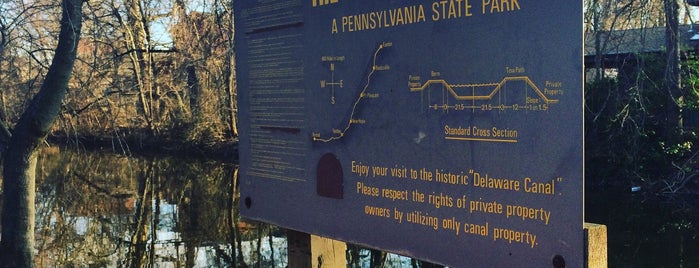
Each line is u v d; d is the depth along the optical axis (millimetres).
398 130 2764
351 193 3027
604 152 16203
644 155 15859
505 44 2322
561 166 2160
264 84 3578
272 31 3498
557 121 2168
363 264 11203
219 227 13188
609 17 15727
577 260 2123
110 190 16969
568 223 2146
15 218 8570
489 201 2398
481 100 2414
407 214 2734
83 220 13891
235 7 3789
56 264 10617
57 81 8508
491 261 2396
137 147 22641
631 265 10461
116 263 10766
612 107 16000
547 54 2193
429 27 2609
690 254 10914
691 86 15602
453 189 2533
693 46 17188
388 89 2809
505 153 2334
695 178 14828
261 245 11875
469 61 2451
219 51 23219
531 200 2258
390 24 2789
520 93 2277
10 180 8602
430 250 2635
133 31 16438
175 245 11875
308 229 3311
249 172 3750
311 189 3283
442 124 2568
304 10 3275
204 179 18578
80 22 8680
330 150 3145
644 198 14922
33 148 8648
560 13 2150
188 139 22453
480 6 2406
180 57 23078
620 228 12867
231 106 22781
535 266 2252
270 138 3561
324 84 3166
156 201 15734
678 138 15445
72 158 22109
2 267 8445
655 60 15867
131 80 18453
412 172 2707
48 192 16938
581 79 2098
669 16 14812
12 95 11258
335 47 3090
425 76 2631
